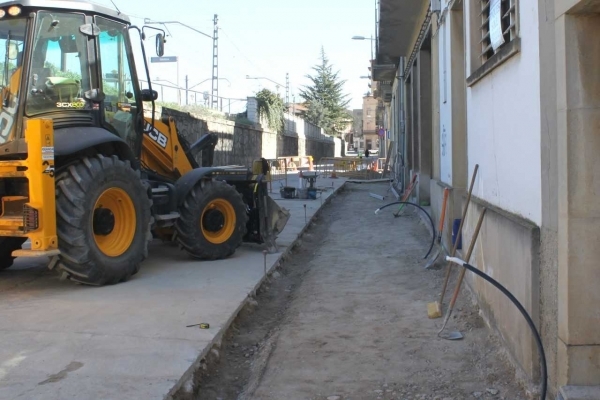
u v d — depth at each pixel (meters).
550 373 3.67
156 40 7.80
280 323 5.89
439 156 9.87
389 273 7.91
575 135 3.33
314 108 76.75
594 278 3.35
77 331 4.88
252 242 9.05
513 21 4.55
